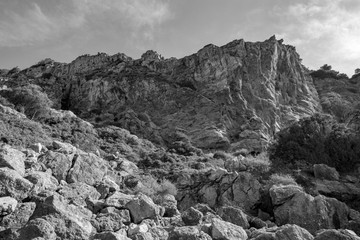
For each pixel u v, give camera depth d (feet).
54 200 31.37
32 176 37.73
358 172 62.49
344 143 67.87
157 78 198.18
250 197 52.03
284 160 67.41
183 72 201.87
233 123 158.81
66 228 28.25
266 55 195.93
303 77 214.48
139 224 34.01
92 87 198.80
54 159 48.29
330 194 52.65
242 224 39.63
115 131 135.03
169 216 41.29
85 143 104.58
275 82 193.26
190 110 169.68
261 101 171.94
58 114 137.80
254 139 140.97
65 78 223.30
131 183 57.67
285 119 172.14
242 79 181.88
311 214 41.75
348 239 27.02
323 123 75.46
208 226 32.07
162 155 102.47
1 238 25.98
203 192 57.06
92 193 41.52
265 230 31.99
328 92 219.61
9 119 98.37
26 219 29.58
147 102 183.42
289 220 42.34
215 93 173.99
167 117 169.89
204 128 151.02
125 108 182.09
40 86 209.77
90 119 170.40
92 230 30.68
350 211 44.83
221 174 58.23
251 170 61.82
